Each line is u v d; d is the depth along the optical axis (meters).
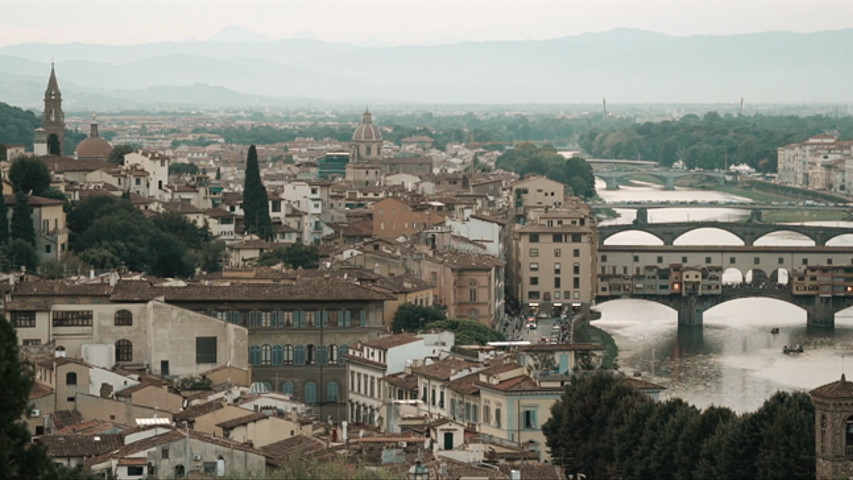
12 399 147.62
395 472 195.38
